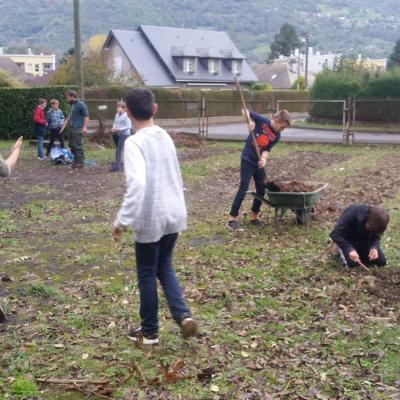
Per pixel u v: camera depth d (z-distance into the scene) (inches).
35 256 299.0
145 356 185.8
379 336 200.1
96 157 721.0
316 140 925.8
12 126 983.6
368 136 1066.1
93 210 410.6
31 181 540.4
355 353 187.3
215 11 6156.5
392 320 213.3
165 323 211.0
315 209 404.8
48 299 237.3
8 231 350.0
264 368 178.9
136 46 2315.5
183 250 308.8
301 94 1895.9
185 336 182.5
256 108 1736.0
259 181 355.9
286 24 4165.8
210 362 182.2
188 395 163.8
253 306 227.6
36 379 172.2
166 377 169.9
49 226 364.8
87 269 278.1
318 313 219.1
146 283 185.8
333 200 445.4
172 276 189.8
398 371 177.5
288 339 198.1
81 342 196.7
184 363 181.3
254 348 192.1
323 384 169.2
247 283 253.3
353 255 263.9
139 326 207.3
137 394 164.2
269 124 340.5
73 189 498.3
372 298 234.8
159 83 2273.6
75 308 226.4
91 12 5324.8
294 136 1051.9
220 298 236.5
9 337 199.9
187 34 2492.6
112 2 5413.4
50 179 552.7
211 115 1612.9
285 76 3034.0
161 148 178.4
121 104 593.6
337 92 1370.6
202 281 257.1
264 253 299.6
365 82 1350.9
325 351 189.5
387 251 299.4
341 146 877.8
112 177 564.1
